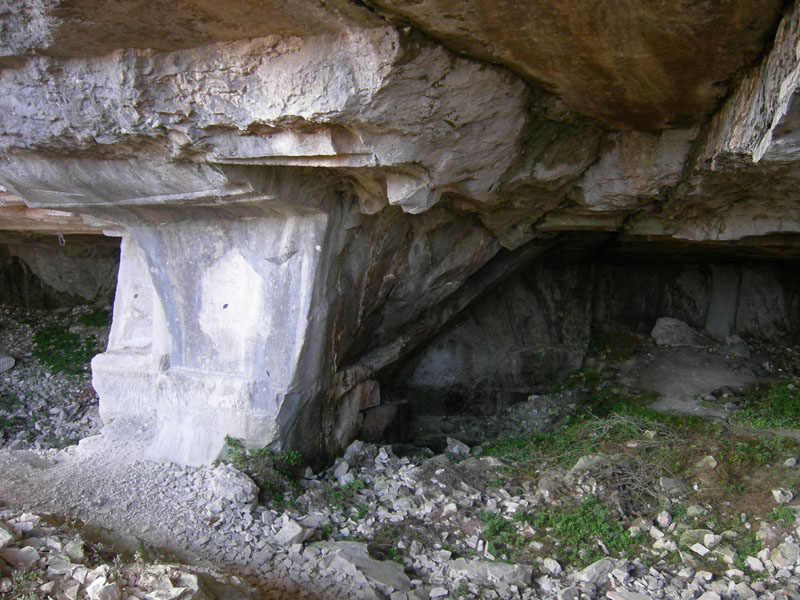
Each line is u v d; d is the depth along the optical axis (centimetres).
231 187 564
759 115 408
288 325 669
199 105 469
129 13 388
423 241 784
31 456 746
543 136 578
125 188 606
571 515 640
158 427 746
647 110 535
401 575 544
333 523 625
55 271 1470
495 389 1103
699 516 628
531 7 372
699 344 1099
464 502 673
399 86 427
